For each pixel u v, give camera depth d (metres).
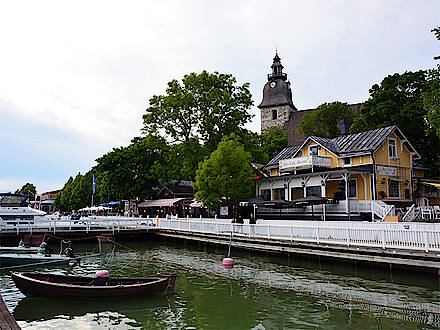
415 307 12.92
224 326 11.67
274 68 94.69
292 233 22.12
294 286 16.36
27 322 12.44
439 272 15.57
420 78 40.06
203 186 33.31
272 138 67.62
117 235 36.09
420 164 37.94
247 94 45.28
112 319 12.59
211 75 43.81
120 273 20.47
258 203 31.20
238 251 26.25
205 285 17.05
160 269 21.47
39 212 38.84
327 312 12.72
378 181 31.08
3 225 32.84
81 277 16.25
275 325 11.62
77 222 37.41
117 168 55.41
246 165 33.16
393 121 38.91
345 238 19.33
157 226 37.88
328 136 55.62
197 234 30.52
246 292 15.63
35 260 22.91
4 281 18.83
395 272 17.39
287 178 34.12
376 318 12.00
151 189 55.12
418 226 18.36
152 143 42.91
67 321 12.48
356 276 17.77
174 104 41.47
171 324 11.99
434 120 27.36
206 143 43.84
